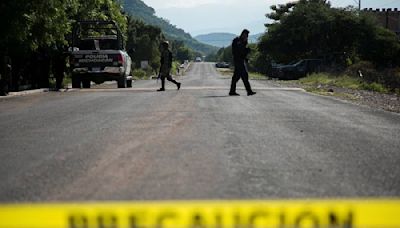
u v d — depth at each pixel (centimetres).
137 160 587
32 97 1555
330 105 1253
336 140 732
